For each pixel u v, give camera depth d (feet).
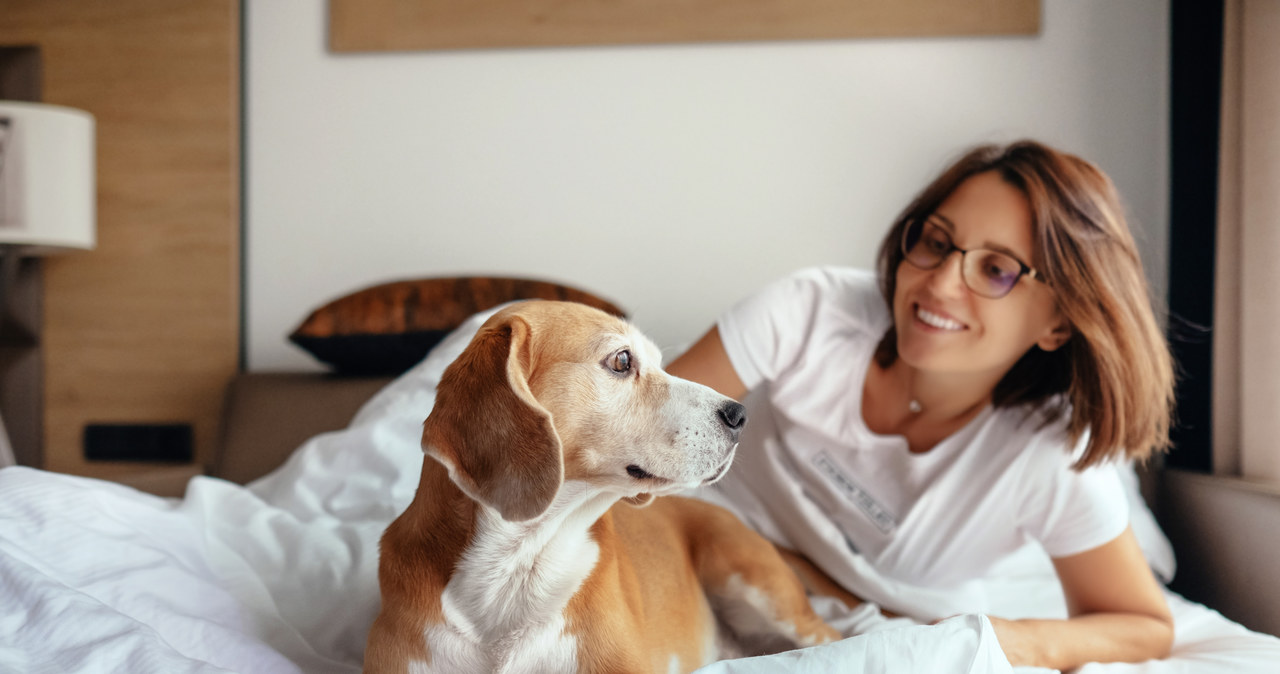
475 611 2.95
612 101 7.85
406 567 3.00
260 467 6.56
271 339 8.25
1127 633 3.87
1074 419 4.01
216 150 8.14
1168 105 7.03
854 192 7.57
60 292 8.28
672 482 3.07
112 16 8.20
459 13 7.89
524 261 8.01
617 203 7.88
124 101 8.19
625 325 3.31
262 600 3.75
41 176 7.16
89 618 2.70
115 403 8.25
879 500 4.58
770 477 4.86
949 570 4.55
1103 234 3.79
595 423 3.07
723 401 3.17
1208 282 6.35
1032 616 4.80
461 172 8.06
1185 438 6.52
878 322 4.47
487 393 2.84
